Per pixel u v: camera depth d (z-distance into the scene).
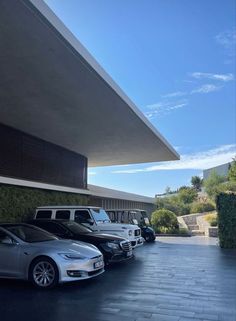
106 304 7.92
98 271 10.04
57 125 17.14
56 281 9.24
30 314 7.21
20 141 18.14
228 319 6.96
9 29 8.75
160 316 7.09
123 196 35.16
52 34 8.99
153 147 21.78
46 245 9.77
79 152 23.53
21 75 11.43
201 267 12.94
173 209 46.16
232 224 19.42
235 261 14.41
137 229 16.08
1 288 9.48
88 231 13.23
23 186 17.88
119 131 18.05
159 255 16.34
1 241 10.02
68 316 7.07
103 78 11.57
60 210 15.42
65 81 11.88
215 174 56.62
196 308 7.66
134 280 10.51
